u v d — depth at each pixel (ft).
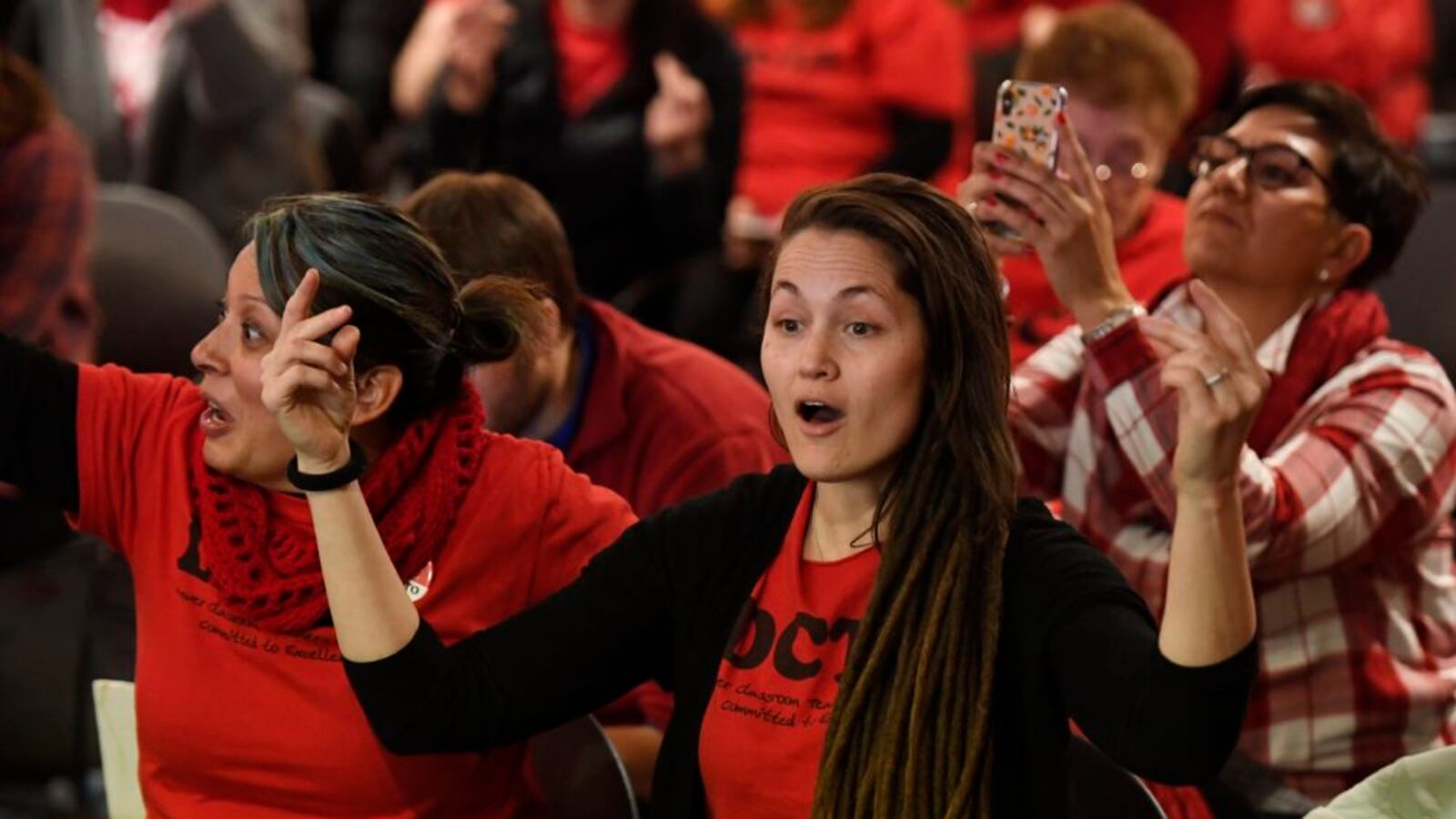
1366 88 61.41
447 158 47.96
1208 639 17.84
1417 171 27.94
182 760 22.72
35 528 38.65
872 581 20.45
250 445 21.90
